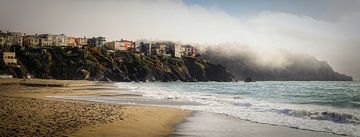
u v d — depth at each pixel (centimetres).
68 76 18488
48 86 8719
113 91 7012
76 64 19138
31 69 17800
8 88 7031
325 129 2070
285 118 2584
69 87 8531
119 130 1819
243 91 8506
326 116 2625
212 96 5712
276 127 2148
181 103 4038
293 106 3694
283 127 2152
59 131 1600
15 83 9688
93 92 6350
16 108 2506
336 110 3164
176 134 1858
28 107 2617
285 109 3131
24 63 17900
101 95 5422
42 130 1587
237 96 5891
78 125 1836
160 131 1922
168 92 7100
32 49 19038
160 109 3081
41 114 2200
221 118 2573
